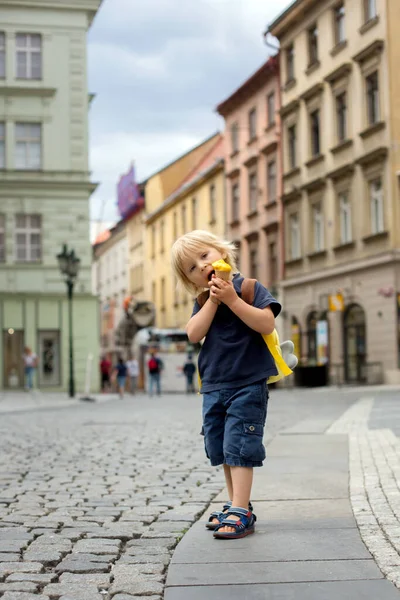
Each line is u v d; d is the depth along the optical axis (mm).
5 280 36938
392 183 31578
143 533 5027
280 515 5406
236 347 4801
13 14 37375
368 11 33750
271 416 15906
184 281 4891
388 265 31578
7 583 3881
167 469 8320
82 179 37500
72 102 37656
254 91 44844
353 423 13164
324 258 36844
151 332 42281
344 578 3789
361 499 5887
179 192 56281
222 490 6809
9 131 37031
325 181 36719
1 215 37062
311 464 8062
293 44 40156
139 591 3684
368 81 33625
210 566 4086
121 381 31938
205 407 4902
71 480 7641
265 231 43438
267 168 43375
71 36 37812
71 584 3852
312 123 38562
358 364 34156
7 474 8156
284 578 3820
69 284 29719
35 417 18188
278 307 4766
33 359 35844
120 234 72938
